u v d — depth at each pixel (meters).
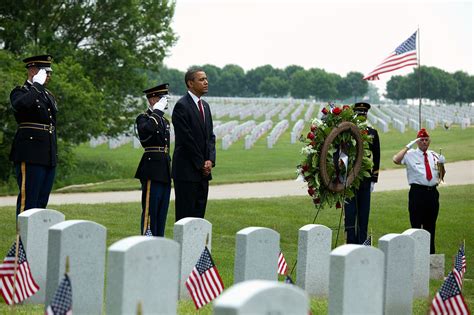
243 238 14.13
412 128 104.06
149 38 65.50
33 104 19.52
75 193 43.94
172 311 10.80
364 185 23.80
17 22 58.75
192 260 16.41
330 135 20.17
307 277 16.91
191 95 20.78
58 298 10.11
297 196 40.38
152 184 22.05
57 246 12.29
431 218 24.31
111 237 28.05
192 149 20.41
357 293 11.24
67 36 62.31
